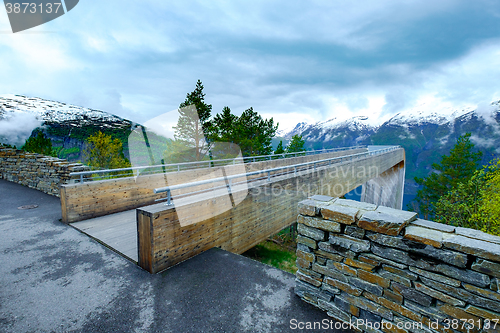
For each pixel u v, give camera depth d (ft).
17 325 6.75
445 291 5.29
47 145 70.13
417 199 113.60
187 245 11.46
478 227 52.37
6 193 23.22
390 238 5.96
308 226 7.63
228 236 15.14
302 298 8.16
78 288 8.63
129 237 13.04
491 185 48.93
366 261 6.49
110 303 7.88
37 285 8.73
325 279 7.43
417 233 5.57
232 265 10.72
